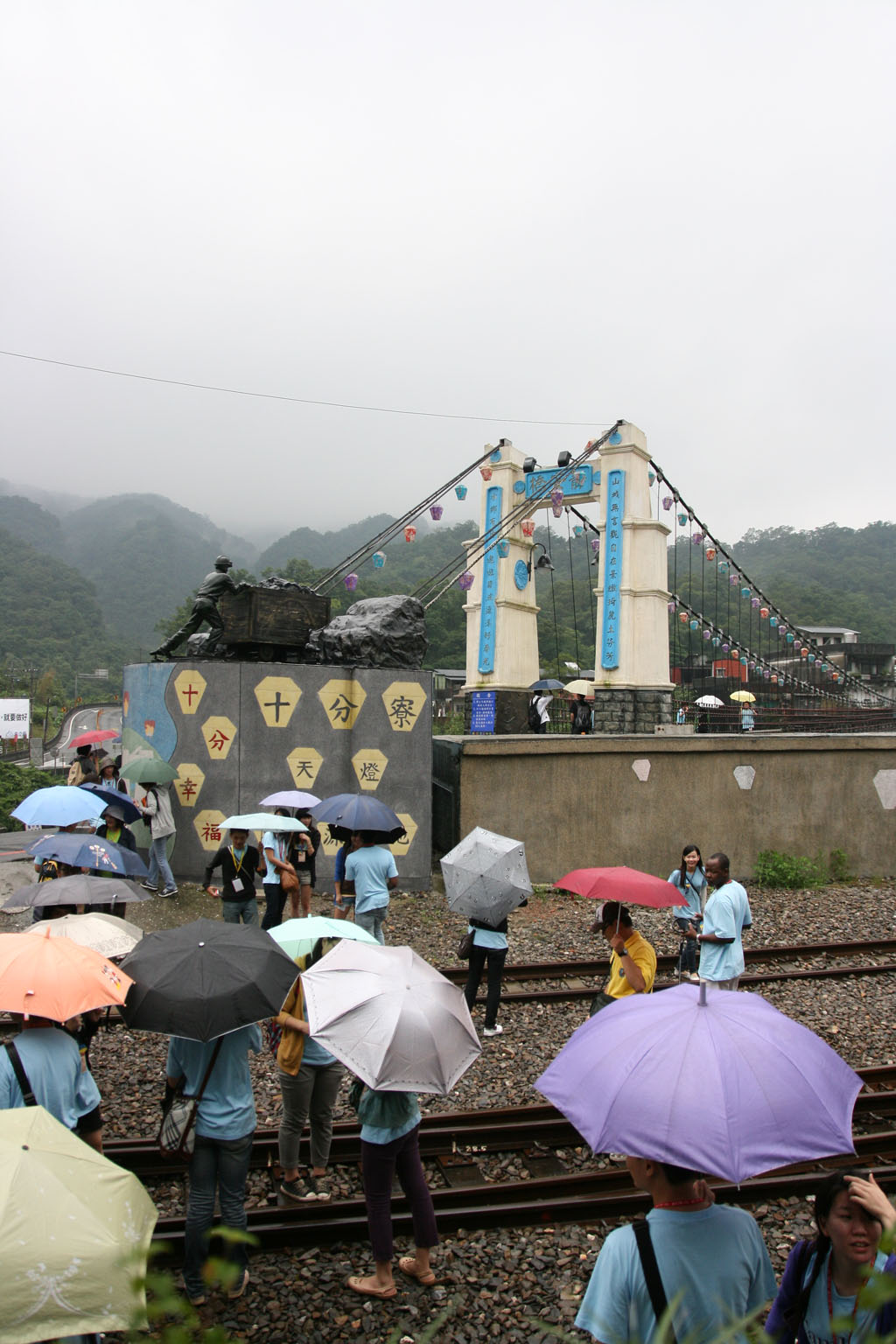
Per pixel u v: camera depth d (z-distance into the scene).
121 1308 2.81
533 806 15.14
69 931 5.74
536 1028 8.92
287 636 14.47
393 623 14.96
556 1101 3.43
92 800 9.19
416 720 14.34
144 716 14.35
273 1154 6.46
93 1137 4.84
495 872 8.45
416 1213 5.14
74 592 152.75
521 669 25.28
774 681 40.06
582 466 24.88
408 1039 4.63
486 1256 5.48
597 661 24.28
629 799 15.59
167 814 13.07
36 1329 2.72
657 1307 2.98
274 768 13.96
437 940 11.79
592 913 13.55
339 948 5.22
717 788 16.03
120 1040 8.34
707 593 83.31
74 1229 2.92
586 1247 5.60
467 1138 6.78
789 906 14.29
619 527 24.11
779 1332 3.13
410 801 14.29
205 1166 4.84
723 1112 3.09
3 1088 4.35
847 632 77.12
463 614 69.06
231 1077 4.88
